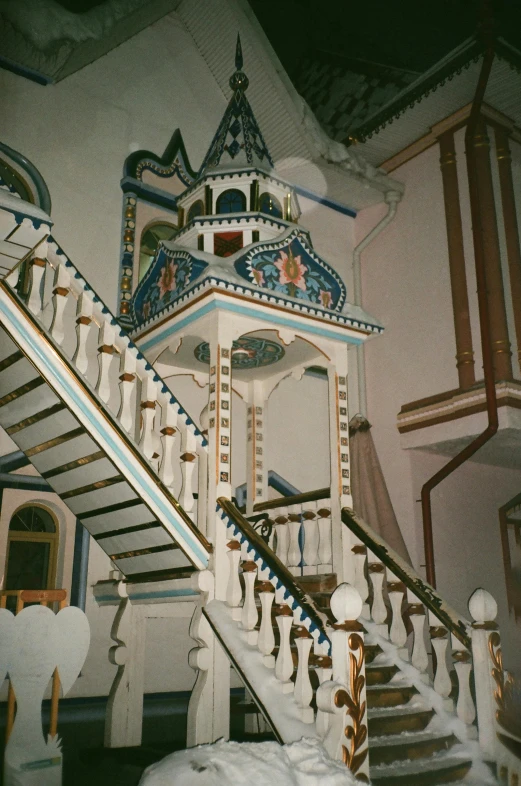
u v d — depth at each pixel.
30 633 4.14
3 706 6.43
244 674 5.40
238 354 7.79
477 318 9.41
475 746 5.58
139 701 6.86
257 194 7.65
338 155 10.20
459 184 9.96
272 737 6.89
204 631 6.00
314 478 9.82
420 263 10.39
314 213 10.98
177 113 9.80
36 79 8.47
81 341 6.07
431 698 6.01
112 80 9.23
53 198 8.29
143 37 9.72
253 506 8.10
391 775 5.00
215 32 10.18
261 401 8.76
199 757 4.02
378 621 6.69
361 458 9.95
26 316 5.69
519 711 5.78
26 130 8.25
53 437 6.23
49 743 4.11
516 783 5.29
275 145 10.48
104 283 8.45
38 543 7.59
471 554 10.27
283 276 6.97
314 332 7.14
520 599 10.61
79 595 7.40
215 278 6.34
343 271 11.12
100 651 7.38
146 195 9.05
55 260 6.15
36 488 7.36
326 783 4.13
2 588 6.95
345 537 6.91
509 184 9.77
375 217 11.23
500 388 8.88
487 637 5.81
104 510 6.55
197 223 7.43
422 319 10.20
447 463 9.73
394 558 6.57
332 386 7.30
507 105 9.92
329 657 5.08
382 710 5.77
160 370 8.04
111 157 8.94
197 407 8.77
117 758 6.30
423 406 9.84
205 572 6.02
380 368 10.70
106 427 5.90
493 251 9.32
